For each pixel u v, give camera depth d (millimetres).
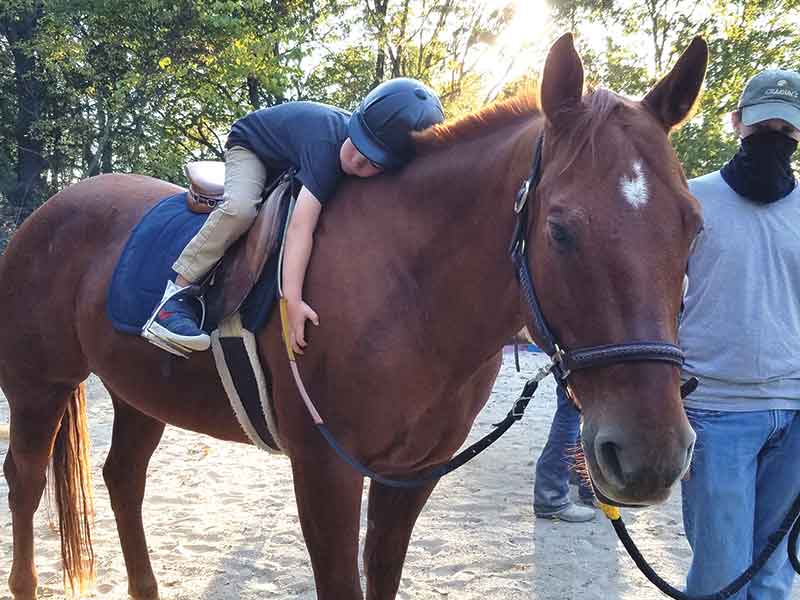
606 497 1388
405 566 3193
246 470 4570
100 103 12234
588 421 1414
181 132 15047
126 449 2850
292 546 3379
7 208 13578
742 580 1885
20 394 2867
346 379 1900
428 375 1905
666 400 1330
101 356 2535
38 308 2773
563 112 1532
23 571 2820
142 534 2875
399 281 1904
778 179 2004
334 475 1969
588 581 3064
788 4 15039
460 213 1845
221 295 2158
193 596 2900
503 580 3064
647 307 1345
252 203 2154
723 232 2053
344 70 16109
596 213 1373
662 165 1416
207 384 2279
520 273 1605
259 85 15258
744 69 14828
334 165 2059
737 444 2033
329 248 2002
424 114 2061
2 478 4254
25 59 13492
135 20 11711
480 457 4855
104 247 2643
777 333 2018
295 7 13992
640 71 16297
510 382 7770
